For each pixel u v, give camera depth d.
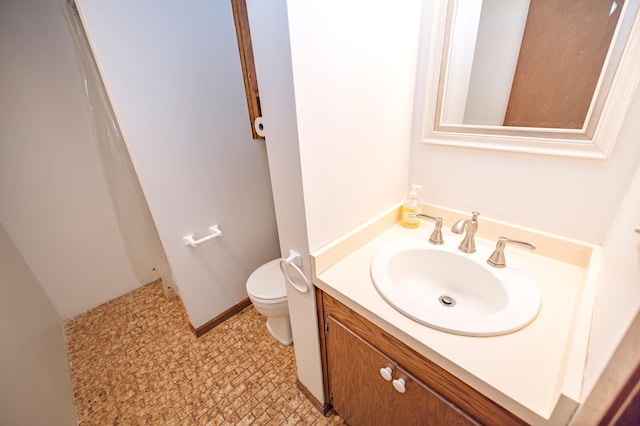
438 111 1.02
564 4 0.72
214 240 1.65
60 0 1.31
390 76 0.93
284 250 0.99
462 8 0.86
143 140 1.24
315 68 0.69
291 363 1.53
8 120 1.46
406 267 1.01
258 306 1.49
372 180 1.03
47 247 1.74
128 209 1.86
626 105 0.70
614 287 0.49
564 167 0.83
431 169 1.14
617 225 0.71
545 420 0.50
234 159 1.61
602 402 0.35
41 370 1.17
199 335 1.73
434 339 0.66
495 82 0.88
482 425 0.63
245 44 1.38
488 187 1.01
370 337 0.83
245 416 1.29
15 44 1.39
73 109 1.61
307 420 1.26
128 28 1.09
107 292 2.05
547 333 0.66
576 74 0.75
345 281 0.87
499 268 0.88
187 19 1.24
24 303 1.33
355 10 0.74
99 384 1.47
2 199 1.54
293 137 0.72
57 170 1.65
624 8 0.65
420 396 0.75
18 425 0.82
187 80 1.31
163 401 1.37
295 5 0.59
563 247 0.89
